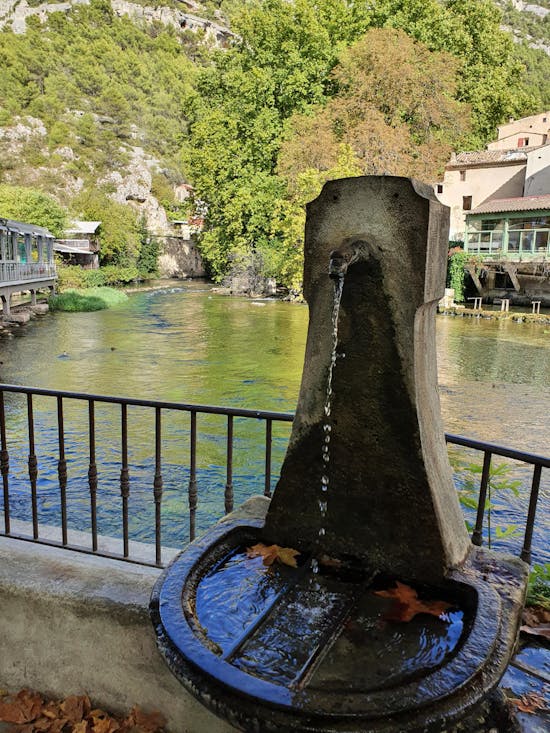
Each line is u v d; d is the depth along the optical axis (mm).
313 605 1726
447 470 1972
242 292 38312
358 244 1722
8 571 2291
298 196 31047
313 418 1957
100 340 20516
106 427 10555
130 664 2084
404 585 1825
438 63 30875
